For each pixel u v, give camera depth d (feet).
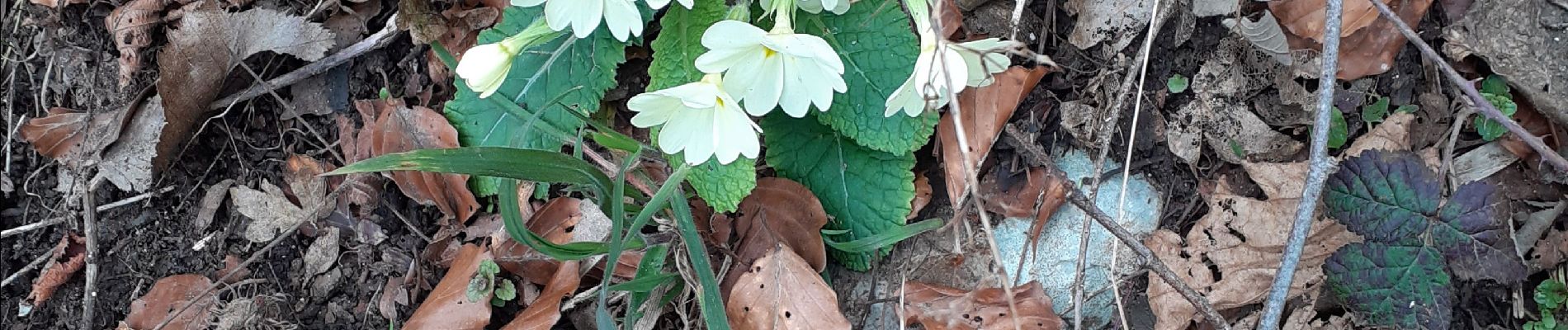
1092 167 1.07
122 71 1.14
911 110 0.89
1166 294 1.02
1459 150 1.03
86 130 1.15
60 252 1.16
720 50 0.84
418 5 1.09
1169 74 1.05
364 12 1.15
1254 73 1.03
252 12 1.12
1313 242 1.00
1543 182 1.00
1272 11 1.01
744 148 0.87
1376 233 0.95
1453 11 1.01
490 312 1.06
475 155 0.86
